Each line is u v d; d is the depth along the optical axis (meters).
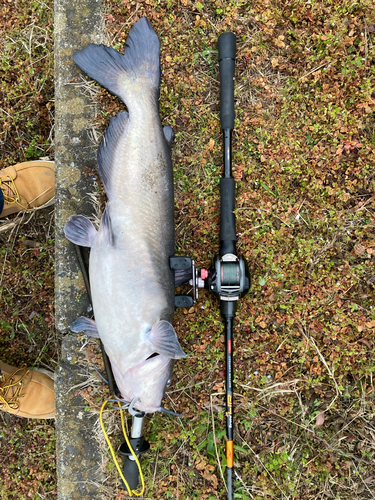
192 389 0.97
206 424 0.97
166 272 0.85
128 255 0.84
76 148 0.96
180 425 0.97
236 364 0.98
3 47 1.06
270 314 0.98
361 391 0.98
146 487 0.96
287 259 0.98
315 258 0.99
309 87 0.99
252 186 0.99
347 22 0.98
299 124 0.99
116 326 0.84
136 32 0.89
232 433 0.92
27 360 1.08
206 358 0.97
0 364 1.03
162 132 0.87
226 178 0.92
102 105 0.96
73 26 0.96
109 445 0.90
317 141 0.99
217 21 0.99
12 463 1.05
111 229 0.85
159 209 0.85
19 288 1.08
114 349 0.84
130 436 0.96
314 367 0.98
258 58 0.99
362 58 0.98
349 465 0.96
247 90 0.99
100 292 0.85
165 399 0.97
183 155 0.99
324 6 0.98
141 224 0.84
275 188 0.99
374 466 0.97
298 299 0.98
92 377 0.96
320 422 0.98
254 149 0.99
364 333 0.98
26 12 1.06
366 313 0.98
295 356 0.98
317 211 0.99
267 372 0.98
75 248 0.95
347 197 0.98
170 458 0.97
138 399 0.84
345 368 0.98
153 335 0.82
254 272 0.98
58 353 1.05
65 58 0.96
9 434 1.05
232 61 0.92
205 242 0.98
